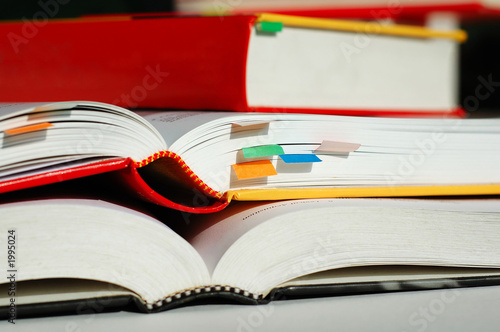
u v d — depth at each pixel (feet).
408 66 2.60
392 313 1.75
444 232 1.95
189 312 1.71
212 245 1.82
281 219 1.78
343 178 2.04
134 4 3.99
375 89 2.49
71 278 1.67
